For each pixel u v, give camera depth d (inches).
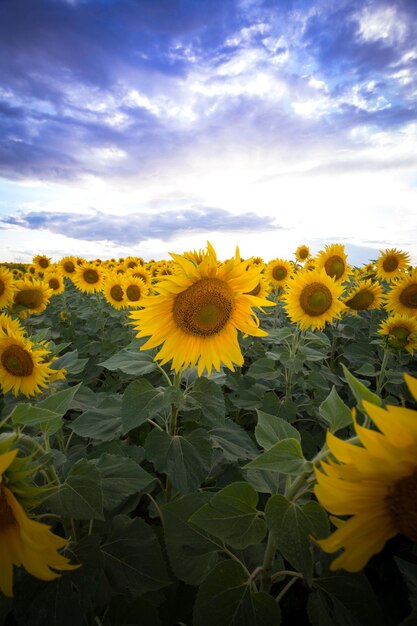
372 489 48.0
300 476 74.0
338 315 245.8
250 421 224.5
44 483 95.8
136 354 145.3
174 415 135.4
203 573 93.7
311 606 85.3
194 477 112.6
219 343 136.3
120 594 97.8
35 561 56.7
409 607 125.1
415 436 43.9
